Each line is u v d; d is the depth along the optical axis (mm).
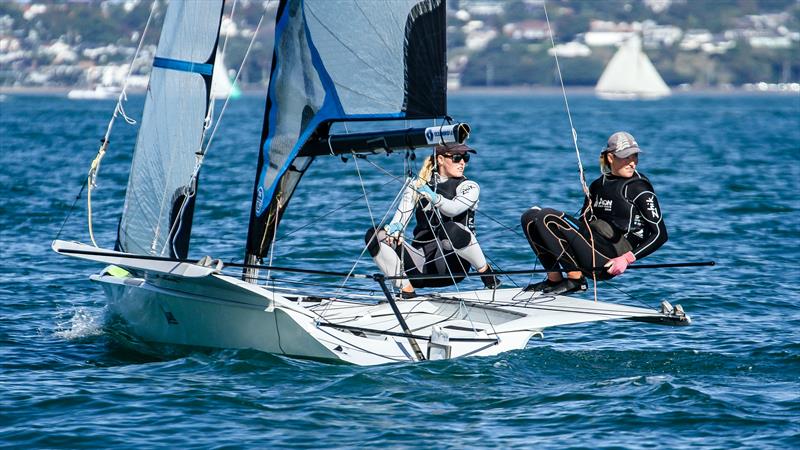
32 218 68125
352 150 34438
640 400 29453
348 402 29109
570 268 35469
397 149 33781
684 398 29516
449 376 31281
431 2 33719
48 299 44406
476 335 34375
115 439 26312
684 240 60594
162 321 35906
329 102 34406
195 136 36844
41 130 181625
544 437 26656
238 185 89625
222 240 59594
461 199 36406
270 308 32438
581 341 37719
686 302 44188
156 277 34812
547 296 37688
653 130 194375
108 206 74625
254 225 35750
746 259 54438
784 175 99375
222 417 27891
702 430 27094
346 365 32250
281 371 31750
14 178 92562
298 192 84375
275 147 35219
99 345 36406
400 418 27938
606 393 30094
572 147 141875
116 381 31156
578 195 82188
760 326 39562
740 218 69625
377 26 33875
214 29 36531
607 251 35469
